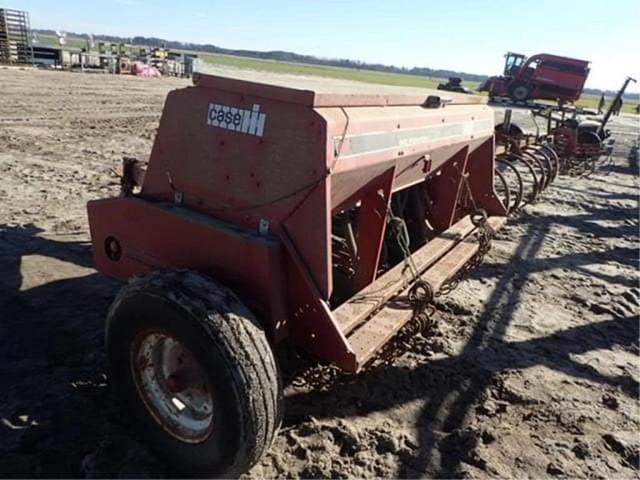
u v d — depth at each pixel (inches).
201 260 113.5
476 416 139.3
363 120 113.9
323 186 100.3
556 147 490.3
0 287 182.2
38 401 127.2
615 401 151.1
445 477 117.2
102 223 132.5
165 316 97.1
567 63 1407.5
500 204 225.8
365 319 126.2
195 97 115.7
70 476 106.8
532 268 254.4
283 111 103.3
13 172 333.4
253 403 92.9
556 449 129.4
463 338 178.9
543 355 173.5
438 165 178.7
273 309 104.8
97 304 175.8
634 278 254.5
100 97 784.3
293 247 105.5
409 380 150.9
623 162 661.3
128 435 118.0
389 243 182.9
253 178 108.3
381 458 120.5
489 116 209.5
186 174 119.3
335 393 140.9
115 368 113.1
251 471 112.5
